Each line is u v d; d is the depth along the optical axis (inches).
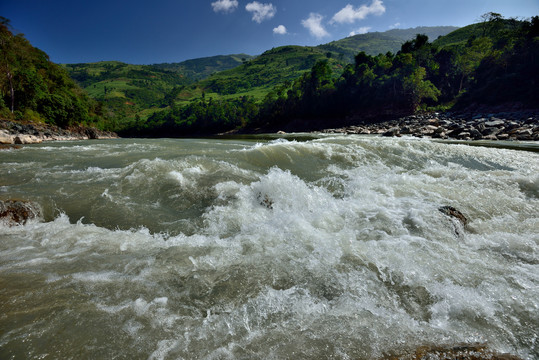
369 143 441.4
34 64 2501.2
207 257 161.0
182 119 4579.2
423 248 166.4
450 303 119.0
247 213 231.0
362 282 135.2
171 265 152.7
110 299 123.6
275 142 494.0
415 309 117.3
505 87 1798.7
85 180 291.1
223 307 120.5
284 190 263.9
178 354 95.1
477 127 929.5
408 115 2191.2
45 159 404.2
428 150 422.3
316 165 358.0
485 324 107.3
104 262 156.0
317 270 145.4
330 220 207.9
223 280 138.9
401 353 94.2
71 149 530.3
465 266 148.0
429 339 100.7
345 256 157.5
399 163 371.6
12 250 170.2
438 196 254.1
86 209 233.8
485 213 225.1
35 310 114.3
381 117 2379.4
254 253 164.2
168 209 240.5
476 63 2236.7
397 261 151.7
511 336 101.1
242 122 3774.6
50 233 196.2
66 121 2182.6
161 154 412.2
